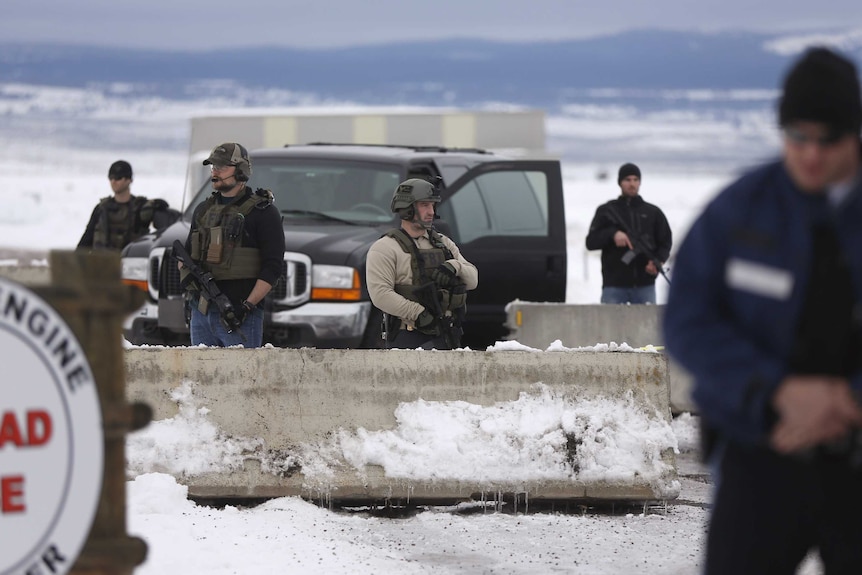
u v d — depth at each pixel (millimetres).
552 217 50125
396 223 46406
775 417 12680
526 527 28672
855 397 12477
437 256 35062
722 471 13883
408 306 34375
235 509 29266
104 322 14539
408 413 30656
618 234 52812
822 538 13648
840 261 13195
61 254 14406
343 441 30422
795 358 13328
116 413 14578
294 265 43188
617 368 31266
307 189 48094
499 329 48625
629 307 46000
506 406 30875
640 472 30438
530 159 50500
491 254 48094
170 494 29016
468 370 30984
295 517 28672
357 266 43219
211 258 34875
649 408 31078
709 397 13219
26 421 14078
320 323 42781
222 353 30766
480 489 30141
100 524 14688
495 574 24750
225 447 30266
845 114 12789
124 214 49875
